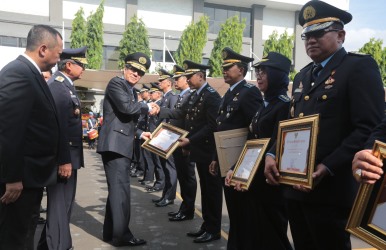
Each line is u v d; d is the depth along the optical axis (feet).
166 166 18.89
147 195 21.27
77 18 59.62
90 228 14.65
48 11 66.18
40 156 8.24
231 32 64.23
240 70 11.44
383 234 5.24
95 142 50.14
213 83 38.70
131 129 12.80
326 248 7.09
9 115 7.32
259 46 81.20
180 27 76.02
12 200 7.52
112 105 12.62
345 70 6.87
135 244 12.79
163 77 24.02
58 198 11.10
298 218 7.73
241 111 10.91
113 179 12.58
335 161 6.49
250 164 9.23
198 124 13.92
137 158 28.12
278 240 9.89
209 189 13.30
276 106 9.42
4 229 7.72
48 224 11.00
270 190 9.66
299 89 7.87
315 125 6.68
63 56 11.84
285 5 81.61
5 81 7.45
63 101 10.94
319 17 7.14
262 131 9.60
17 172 7.38
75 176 12.29
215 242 13.32
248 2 79.51
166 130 13.94
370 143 5.85
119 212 12.52
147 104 14.06
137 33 60.59
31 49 8.21
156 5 74.18
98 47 60.90
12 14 63.36
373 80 6.64
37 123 8.12
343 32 7.29
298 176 6.88
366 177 5.31
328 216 6.96
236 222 10.84
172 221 15.94
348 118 6.84
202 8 76.89
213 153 13.15
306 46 7.43
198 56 63.05
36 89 7.96
